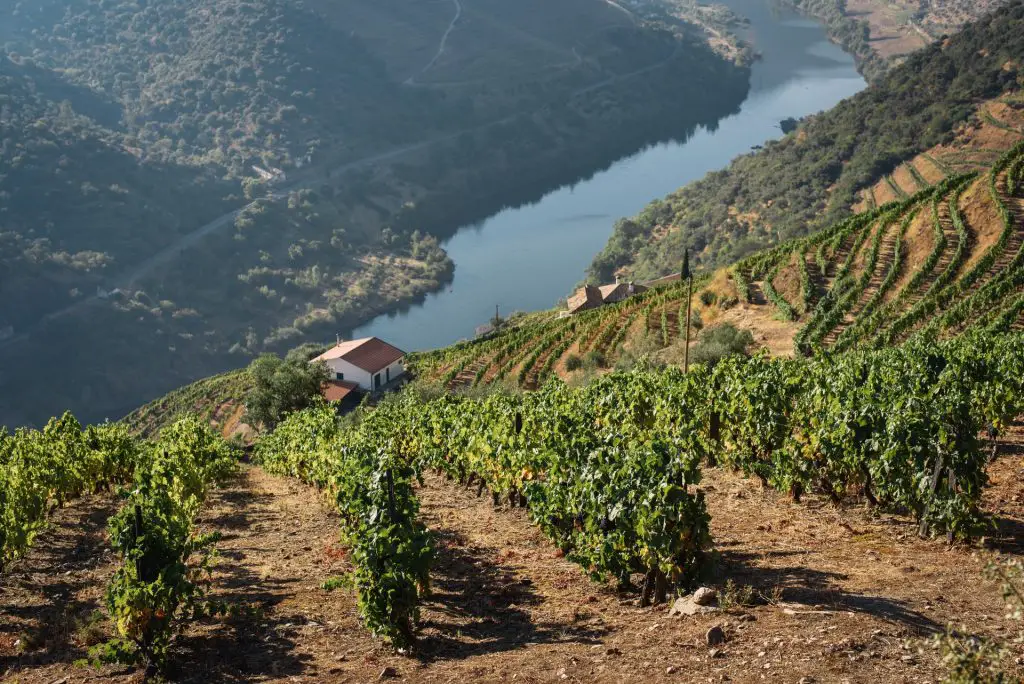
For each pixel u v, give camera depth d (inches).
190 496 919.7
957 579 499.2
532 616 536.1
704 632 439.5
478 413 1066.1
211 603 540.7
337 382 3464.6
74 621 592.1
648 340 2583.7
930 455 610.2
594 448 688.4
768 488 816.9
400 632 498.0
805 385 946.7
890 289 2486.5
